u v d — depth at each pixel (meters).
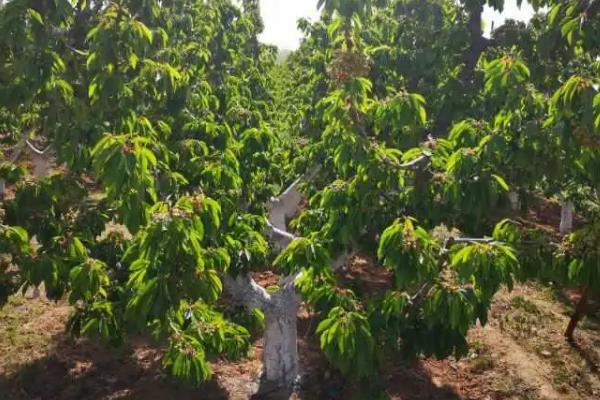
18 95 3.64
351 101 3.35
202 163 4.77
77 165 3.76
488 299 2.96
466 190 3.34
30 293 8.39
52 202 4.27
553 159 3.70
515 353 7.18
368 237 3.96
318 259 3.34
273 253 6.23
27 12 3.35
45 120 4.01
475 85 5.05
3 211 4.86
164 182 4.25
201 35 7.60
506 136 3.60
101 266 4.23
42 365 6.44
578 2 3.33
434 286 2.93
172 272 3.13
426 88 5.38
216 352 4.40
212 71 7.72
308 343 7.33
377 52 5.46
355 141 3.45
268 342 6.18
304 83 9.12
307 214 4.71
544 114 3.85
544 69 4.41
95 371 6.40
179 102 4.91
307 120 7.44
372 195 3.59
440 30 5.42
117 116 4.14
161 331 4.12
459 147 3.78
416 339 3.21
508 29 4.93
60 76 3.97
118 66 3.78
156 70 4.27
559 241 3.79
